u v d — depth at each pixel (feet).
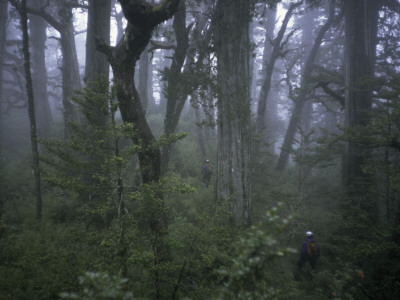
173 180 13.35
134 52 14.89
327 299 16.94
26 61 22.57
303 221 24.64
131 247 12.21
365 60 28.30
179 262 13.89
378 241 18.78
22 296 13.89
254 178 35.63
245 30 22.61
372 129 20.79
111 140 13.65
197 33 29.32
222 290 5.45
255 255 5.34
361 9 28.19
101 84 12.15
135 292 12.54
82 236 12.86
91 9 30.76
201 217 14.07
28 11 38.19
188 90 25.80
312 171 40.70
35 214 25.22
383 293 17.13
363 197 23.06
